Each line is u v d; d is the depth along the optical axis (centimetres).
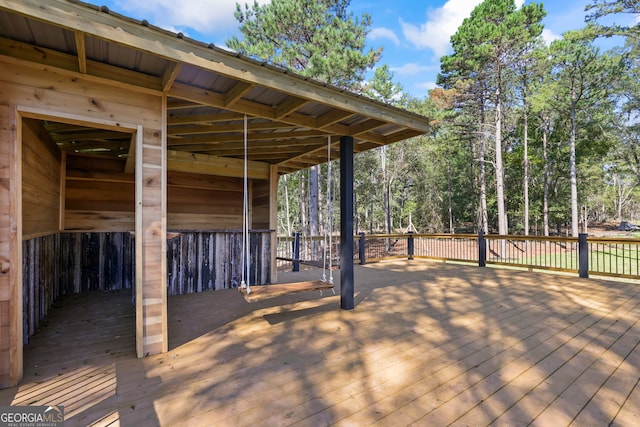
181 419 168
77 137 390
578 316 359
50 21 164
